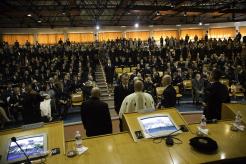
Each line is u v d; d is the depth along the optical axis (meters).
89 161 2.22
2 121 7.29
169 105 3.70
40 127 2.61
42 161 2.23
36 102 5.61
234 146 2.40
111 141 2.64
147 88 8.72
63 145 2.46
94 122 3.31
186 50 14.87
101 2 15.46
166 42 18.00
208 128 2.89
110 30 22.16
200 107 8.46
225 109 3.39
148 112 2.99
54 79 9.12
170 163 2.12
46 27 20.72
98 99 3.39
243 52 13.25
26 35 20.83
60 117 7.86
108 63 12.70
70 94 9.16
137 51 14.50
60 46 15.71
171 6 14.24
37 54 14.80
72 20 19.98
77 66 13.09
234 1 14.12
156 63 12.84
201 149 2.30
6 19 19.12
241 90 9.03
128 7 13.69
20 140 2.42
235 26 21.09
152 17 20.22
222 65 12.03
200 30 22.27
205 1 13.79
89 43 19.28
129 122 2.85
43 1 15.73
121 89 4.77
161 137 2.67
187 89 10.23
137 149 2.42
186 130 2.80
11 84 10.09
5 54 14.49
